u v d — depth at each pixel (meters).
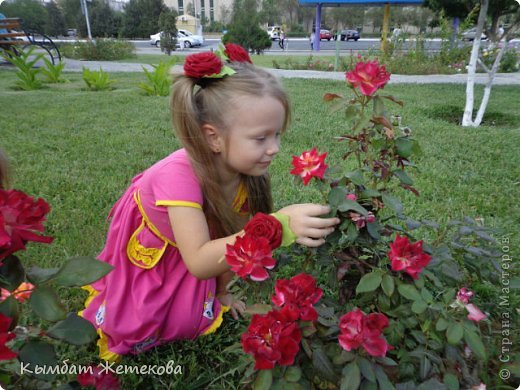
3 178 1.42
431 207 2.74
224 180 1.59
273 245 1.11
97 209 2.75
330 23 48.53
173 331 1.67
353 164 3.50
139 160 3.65
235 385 1.51
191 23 36.91
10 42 11.77
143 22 36.59
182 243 1.42
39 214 0.92
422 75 11.47
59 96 7.01
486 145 4.18
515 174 3.37
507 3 5.16
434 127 4.89
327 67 12.68
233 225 1.59
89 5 37.28
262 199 1.77
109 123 5.04
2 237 0.84
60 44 19.31
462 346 1.39
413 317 1.33
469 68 5.34
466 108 5.42
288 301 1.09
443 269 1.44
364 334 1.05
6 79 9.37
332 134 4.45
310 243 1.21
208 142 1.42
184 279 1.67
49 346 0.98
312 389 1.20
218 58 1.39
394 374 1.23
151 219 1.56
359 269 1.40
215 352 1.64
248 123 1.32
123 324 1.59
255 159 1.37
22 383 1.12
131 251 1.63
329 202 1.23
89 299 1.81
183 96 1.38
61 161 3.63
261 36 18.12
